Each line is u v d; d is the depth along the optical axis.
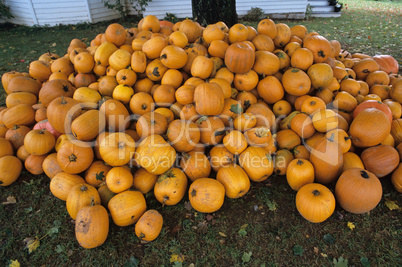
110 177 2.86
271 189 3.24
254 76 3.76
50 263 2.50
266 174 3.13
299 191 2.86
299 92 3.75
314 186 2.80
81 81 4.16
